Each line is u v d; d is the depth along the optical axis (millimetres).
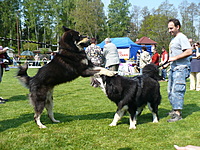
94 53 7969
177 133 3650
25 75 4305
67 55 4152
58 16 54906
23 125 4168
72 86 9664
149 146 3117
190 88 8602
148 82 4191
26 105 5988
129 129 3893
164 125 4129
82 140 3369
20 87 9492
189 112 5062
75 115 4969
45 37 57344
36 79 4152
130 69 13594
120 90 3910
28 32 55531
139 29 53500
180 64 4348
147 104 4375
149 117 4785
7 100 6676
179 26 4430
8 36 50281
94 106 5848
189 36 43156
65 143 3258
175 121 4371
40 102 4113
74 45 4266
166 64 4867
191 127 3949
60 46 4250
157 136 3520
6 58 6395
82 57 4297
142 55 11281
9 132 3748
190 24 43844
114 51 8164
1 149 3037
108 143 3240
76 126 4105
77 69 4262
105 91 4113
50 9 55062
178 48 4340
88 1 47531
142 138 3445
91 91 8320
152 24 42000
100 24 51312
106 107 5715
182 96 4363
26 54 30500
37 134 3664
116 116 4141
